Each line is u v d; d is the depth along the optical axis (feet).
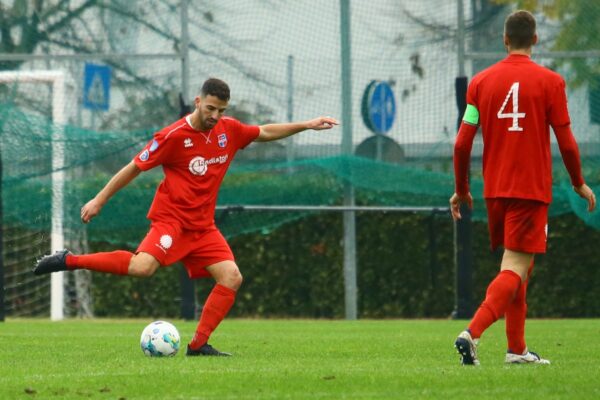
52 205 185.57
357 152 192.03
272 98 194.90
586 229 194.90
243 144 96.99
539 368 80.12
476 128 84.23
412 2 193.47
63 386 71.10
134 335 134.41
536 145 81.41
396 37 193.26
